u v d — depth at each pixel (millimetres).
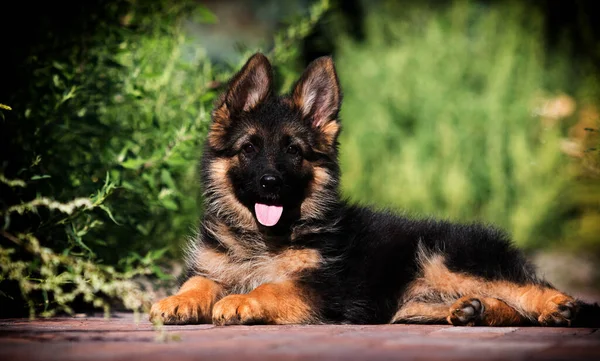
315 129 6367
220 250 6051
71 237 6016
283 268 5938
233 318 5055
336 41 15648
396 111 14203
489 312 5234
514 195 13406
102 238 6629
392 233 6277
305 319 5449
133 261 6867
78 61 6809
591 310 5230
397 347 3738
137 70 7137
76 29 6852
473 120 13805
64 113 6383
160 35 7938
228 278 6004
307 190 6215
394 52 14891
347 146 13711
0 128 6129
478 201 13469
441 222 6449
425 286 6051
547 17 16188
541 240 13047
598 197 11359
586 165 10891
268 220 5938
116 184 6258
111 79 7004
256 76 6363
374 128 14055
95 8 6969
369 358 3357
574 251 12383
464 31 15711
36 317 5773
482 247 5934
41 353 3512
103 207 5824
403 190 13109
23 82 6398
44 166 6223
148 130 7047
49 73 6527
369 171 13703
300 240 6023
